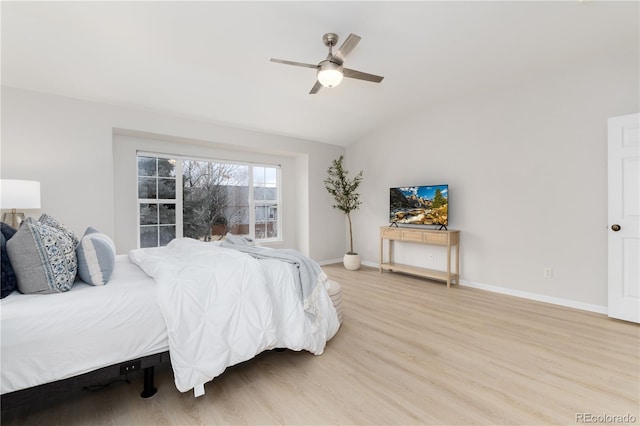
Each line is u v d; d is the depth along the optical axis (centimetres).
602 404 166
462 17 258
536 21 262
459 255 430
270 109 428
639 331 263
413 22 265
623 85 296
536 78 353
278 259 237
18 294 153
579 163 323
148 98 359
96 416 159
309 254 561
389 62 330
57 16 246
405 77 364
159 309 165
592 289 317
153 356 164
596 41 285
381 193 539
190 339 164
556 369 202
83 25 257
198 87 359
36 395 135
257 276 198
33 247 152
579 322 285
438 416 158
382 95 414
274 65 330
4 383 127
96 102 347
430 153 461
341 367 208
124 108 365
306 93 398
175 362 159
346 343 244
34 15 244
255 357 224
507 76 359
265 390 182
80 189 337
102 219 350
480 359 217
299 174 580
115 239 391
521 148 366
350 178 597
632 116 276
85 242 175
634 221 278
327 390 182
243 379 194
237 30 271
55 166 324
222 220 503
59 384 140
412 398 173
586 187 319
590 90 315
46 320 137
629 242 281
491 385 185
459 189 427
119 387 186
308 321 220
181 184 454
